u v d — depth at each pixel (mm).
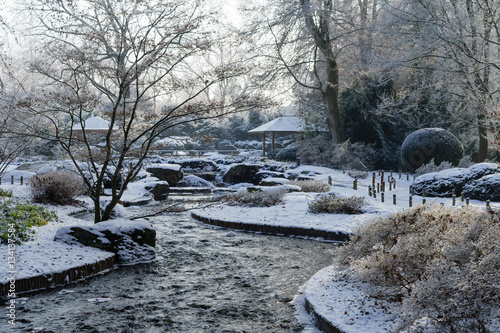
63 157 26328
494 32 25766
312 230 12492
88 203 17641
